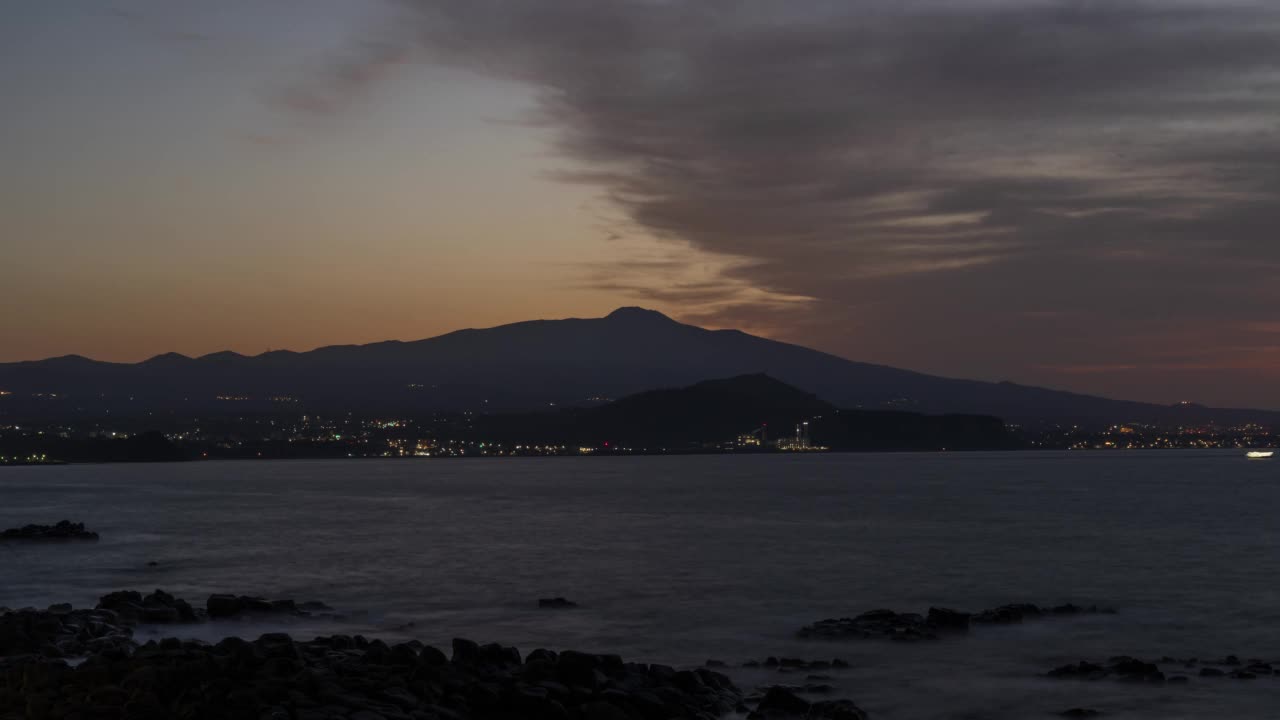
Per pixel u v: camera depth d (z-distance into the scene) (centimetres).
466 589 5256
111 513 12050
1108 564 6366
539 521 10350
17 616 3603
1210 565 6322
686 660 3509
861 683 3134
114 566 6362
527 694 2470
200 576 5844
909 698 2964
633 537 8388
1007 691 3038
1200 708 2847
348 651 3058
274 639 3055
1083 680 3159
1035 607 4372
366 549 7425
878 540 8025
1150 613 4441
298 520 10631
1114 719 2748
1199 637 3909
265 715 2275
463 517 11038
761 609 4631
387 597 4969
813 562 6488
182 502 14675
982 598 5000
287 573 5966
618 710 2461
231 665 2628
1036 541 7881
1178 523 9706
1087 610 4416
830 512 11556
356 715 2294
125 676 2572
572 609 4603
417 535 8662
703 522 10088
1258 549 7244
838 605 4741
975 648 3659
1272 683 3109
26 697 2473
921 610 4634
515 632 4047
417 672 2711
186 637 3756
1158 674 3180
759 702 2841
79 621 3669
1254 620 4281
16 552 7256
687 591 5191
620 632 4038
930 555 6900
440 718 2405
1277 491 16238
